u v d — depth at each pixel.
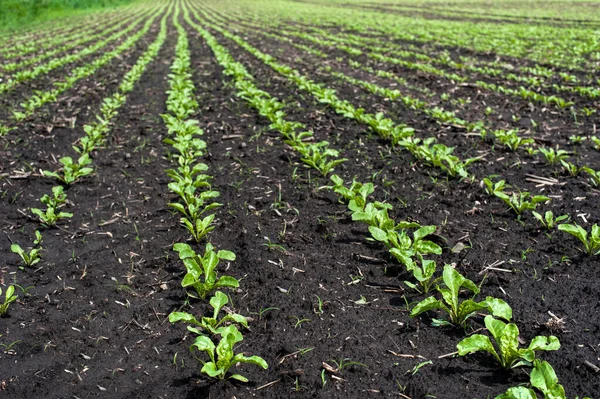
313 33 7.95
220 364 1.55
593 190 2.24
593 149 2.60
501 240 1.98
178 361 1.62
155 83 4.35
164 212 2.21
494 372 1.56
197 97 3.81
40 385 1.57
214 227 2.07
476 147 2.65
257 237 2.04
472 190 2.27
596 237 1.87
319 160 2.46
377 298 1.77
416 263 1.88
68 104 3.66
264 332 1.69
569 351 1.60
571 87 3.80
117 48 6.29
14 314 1.76
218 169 2.52
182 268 1.91
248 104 3.54
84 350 1.66
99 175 2.49
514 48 5.66
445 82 4.14
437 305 1.65
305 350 1.63
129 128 3.17
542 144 2.68
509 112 3.28
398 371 1.58
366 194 2.12
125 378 1.59
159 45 6.55
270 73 4.58
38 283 1.87
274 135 2.94
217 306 1.69
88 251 2.01
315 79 4.31
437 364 1.59
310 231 2.06
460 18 10.24
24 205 2.27
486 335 1.65
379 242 1.99
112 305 1.79
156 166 2.57
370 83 4.16
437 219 2.10
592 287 1.77
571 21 8.90
